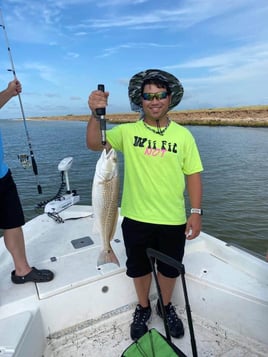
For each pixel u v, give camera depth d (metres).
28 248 2.80
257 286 2.24
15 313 2.04
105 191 1.94
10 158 15.86
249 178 11.97
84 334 2.28
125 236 2.18
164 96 1.89
